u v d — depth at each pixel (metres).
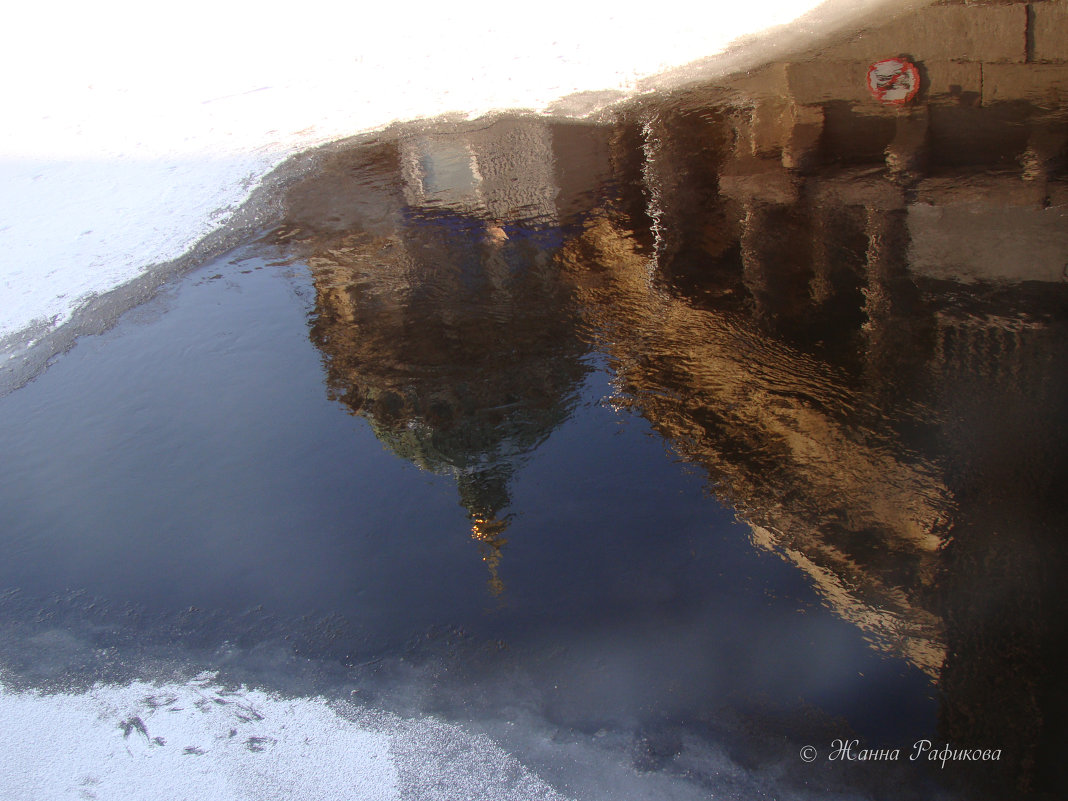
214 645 4.57
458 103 11.35
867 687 3.90
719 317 6.45
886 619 4.16
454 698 4.15
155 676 4.45
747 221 7.73
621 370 6.07
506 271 7.48
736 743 3.78
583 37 13.10
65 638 4.70
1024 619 4.05
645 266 7.26
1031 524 4.48
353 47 14.46
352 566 4.93
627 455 5.34
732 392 5.70
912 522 4.61
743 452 5.23
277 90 12.91
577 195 8.63
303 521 5.28
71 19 19.88
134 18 19.23
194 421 6.24
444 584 4.74
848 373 5.70
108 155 11.35
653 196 8.42
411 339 6.76
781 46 11.70
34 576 5.10
